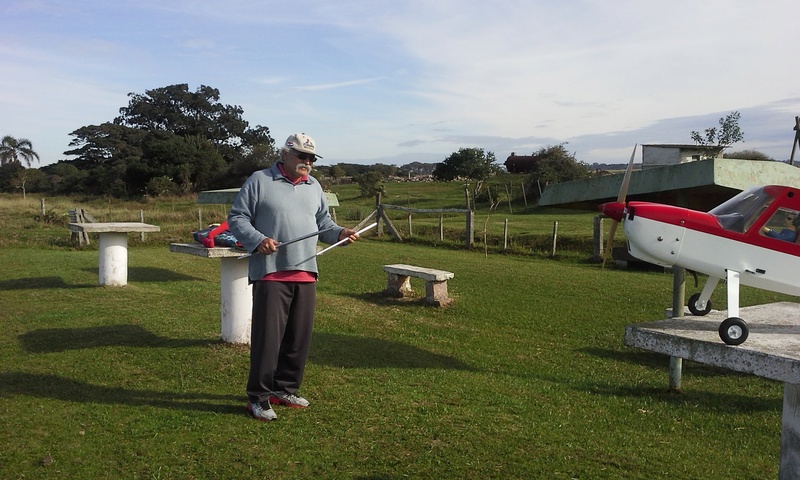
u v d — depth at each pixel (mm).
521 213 35719
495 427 5141
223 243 7297
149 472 4102
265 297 5016
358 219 31078
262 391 5086
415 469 4277
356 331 8758
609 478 4320
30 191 67500
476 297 11922
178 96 88562
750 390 6832
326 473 4176
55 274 12969
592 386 6770
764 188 4832
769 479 4535
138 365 6512
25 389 5680
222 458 4332
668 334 4195
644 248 4949
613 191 7543
